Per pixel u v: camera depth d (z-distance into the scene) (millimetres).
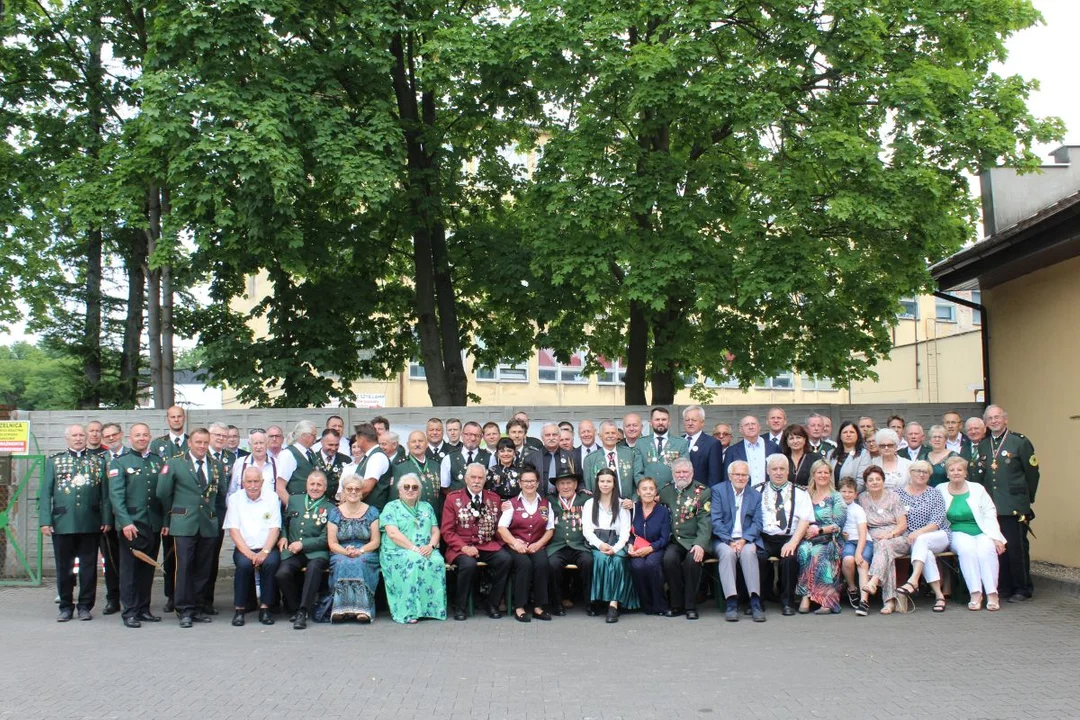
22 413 13938
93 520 9992
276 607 10586
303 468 10695
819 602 9945
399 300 19031
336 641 8617
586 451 11320
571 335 18312
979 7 14812
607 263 14469
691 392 21016
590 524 10031
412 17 16047
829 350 15266
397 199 16250
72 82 18891
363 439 10477
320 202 16281
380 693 6578
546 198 15375
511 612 10086
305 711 6121
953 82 13906
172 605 10625
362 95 16297
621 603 9867
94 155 18375
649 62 13484
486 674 7160
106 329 21875
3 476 12859
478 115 16828
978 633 8656
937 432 10977
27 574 12906
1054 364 12555
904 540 10031
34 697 6508
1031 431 13070
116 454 11078
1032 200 14898
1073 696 6340
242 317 18641
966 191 15086
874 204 13266
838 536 10102
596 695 6480
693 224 14539
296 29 15344
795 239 13922
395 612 9680
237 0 14102
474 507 10094
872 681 6809
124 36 18391
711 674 7098
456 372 17984
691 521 10062
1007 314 13688
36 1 19078
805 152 14078
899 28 15141
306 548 9836
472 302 19344
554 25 14375
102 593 12062
